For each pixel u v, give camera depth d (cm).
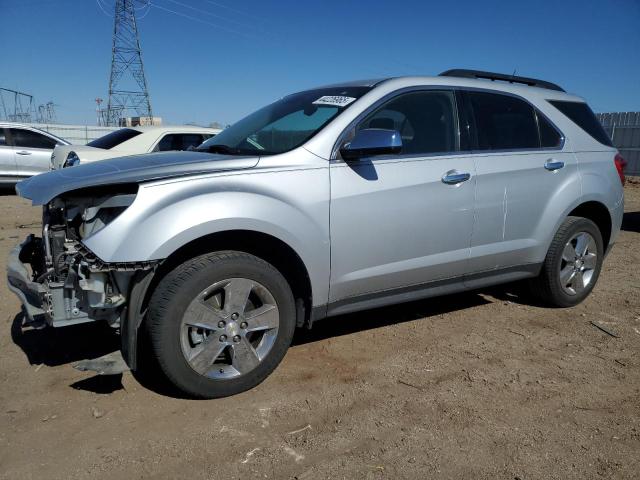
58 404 305
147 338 296
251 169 316
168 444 270
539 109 450
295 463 257
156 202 285
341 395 321
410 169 365
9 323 417
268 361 323
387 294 371
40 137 1297
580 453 268
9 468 250
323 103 378
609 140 502
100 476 246
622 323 449
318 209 328
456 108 402
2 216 945
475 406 311
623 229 918
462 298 505
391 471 253
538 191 430
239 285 306
